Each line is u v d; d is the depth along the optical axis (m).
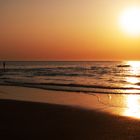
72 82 34.81
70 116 12.78
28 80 38.44
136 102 18.06
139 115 13.33
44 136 9.41
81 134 9.73
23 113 13.16
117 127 10.78
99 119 12.28
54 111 13.89
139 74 54.91
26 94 22.34
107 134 9.75
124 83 33.88
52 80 38.44
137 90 25.69
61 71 66.50
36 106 15.12
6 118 12.02
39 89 26.14
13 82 34.44
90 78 43.06
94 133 9.87
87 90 25.30
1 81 36.41
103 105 16.61
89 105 16.48
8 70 76.62
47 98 19.81
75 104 16.81
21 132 9.82
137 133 9.88
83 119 12.20
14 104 15.59
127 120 12.14
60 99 19.31
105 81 37.03
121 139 9.17
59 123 11.31
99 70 72.56
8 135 9.42
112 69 79.50
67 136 9.47
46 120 11.80
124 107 15.98
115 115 13.28
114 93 23.19
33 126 10.70
